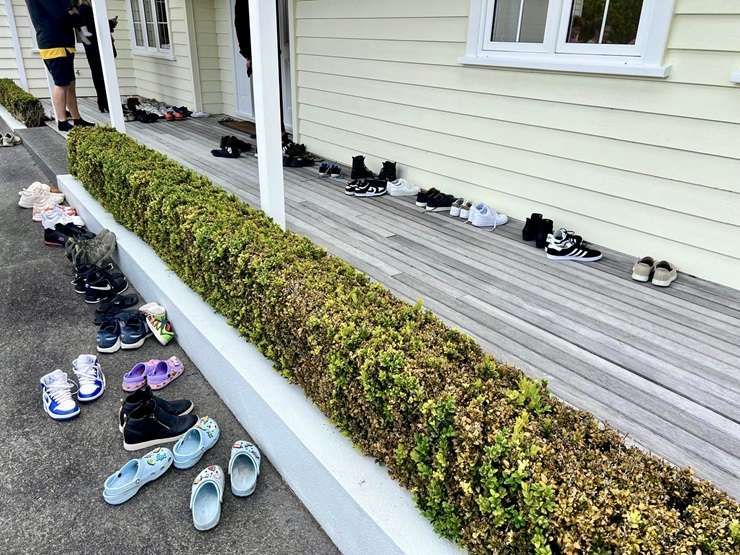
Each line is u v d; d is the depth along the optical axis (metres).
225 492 1.74
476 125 3.66
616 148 2.95
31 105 6.72
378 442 1.44
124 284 3.13
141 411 1.92
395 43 4.08
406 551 1.22
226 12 7.11
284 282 1.86
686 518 0.98
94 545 1.54
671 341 2.19
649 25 2.62
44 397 2.11
